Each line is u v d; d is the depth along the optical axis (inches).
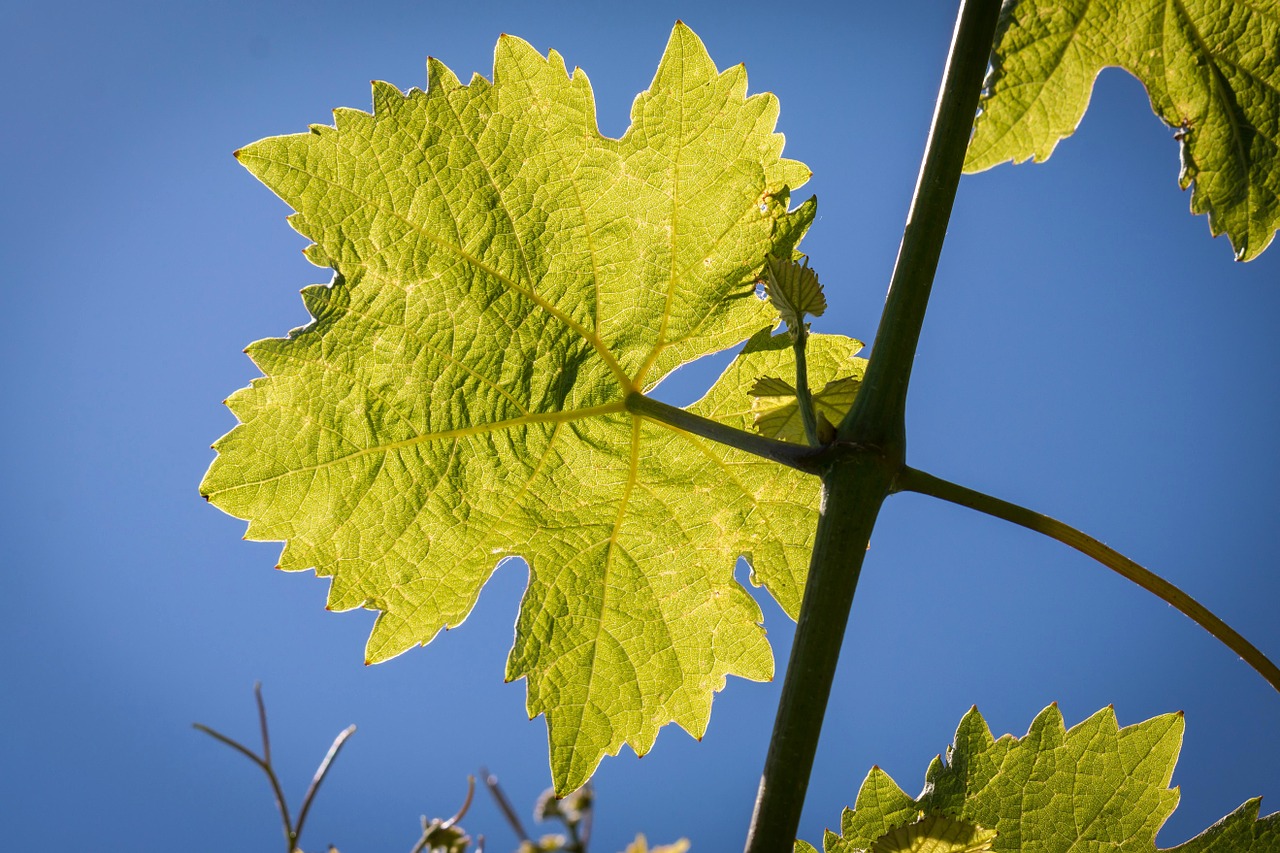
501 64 23.2
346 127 23.0
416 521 23.6
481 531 23.9
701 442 24.0
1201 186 25.3
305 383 23.2
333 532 23.5
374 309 23.3
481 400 23.6
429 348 23.4
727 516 24.3
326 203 23.0
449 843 23.5
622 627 24.2
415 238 23.2
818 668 20.2
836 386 23.0
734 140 23.5
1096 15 24.9
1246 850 22.8
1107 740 23.1
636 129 23.4
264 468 23.2
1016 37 25.0
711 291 23.8
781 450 20.8
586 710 24.1
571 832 26.6
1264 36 24.7
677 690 24.4
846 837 22.9
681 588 24.3
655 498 24.2
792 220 23.6
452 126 23.2
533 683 23.9
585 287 23.7
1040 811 22.9
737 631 24.4
